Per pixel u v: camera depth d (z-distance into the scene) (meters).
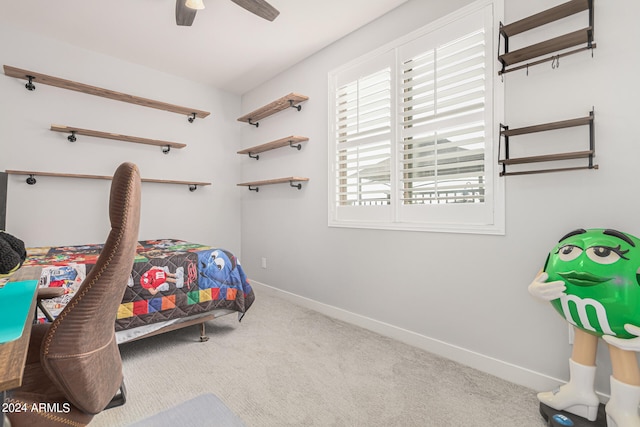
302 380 1.85
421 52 2.31
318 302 3.13
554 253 1.48
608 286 1.27
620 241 1.31
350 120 2.83
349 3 2.42
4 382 0.46
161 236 3.59
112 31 2.79
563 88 1.69
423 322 2.30
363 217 2.72
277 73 3.62
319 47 3.08
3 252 0.80
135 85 3.38
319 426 1.47
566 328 1.70
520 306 1.85
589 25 1.58
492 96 1.95
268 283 3.78
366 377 1.89
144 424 1.46
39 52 2.83
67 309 0.75
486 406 1.62
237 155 4.21
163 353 2.18
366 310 2.69
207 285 2.37
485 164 1.98
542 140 1.77
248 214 4.10
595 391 1.59
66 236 2.98
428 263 2.28
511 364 1.88
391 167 2.50
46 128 2.88
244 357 2.13
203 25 2.70
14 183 2.74
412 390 1.76
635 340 1.23
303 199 3.32
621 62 1.53
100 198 3.16
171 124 3.64
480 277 2.01
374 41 2.63
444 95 2.17
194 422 1.48
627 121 1.51
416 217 2.35
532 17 1.68
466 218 2.08
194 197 3.84
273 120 3.70
